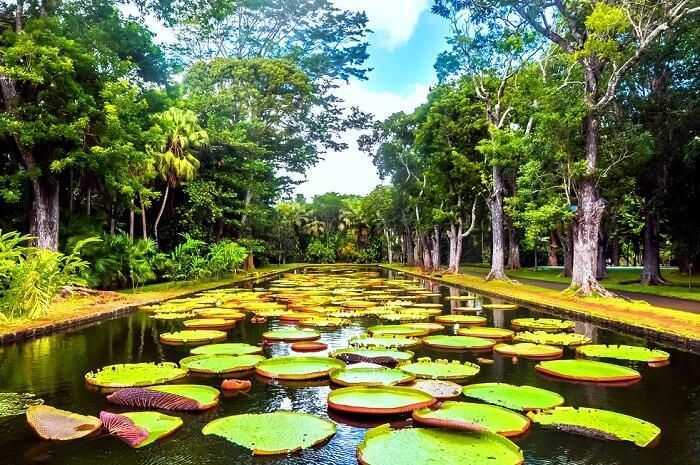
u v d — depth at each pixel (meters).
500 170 25.19
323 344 9.29
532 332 10.62
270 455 4.44
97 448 4.63
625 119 19.92
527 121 24.41
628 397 6.23
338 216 66.56
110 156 16.23
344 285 24.25
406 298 17.84
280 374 7.09
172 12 17.33
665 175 20.36
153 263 21.59
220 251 25.06
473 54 25.16
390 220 50.47
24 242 17.14
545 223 17.05
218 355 8.27
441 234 40.84
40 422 5.16
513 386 6.48
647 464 4.30
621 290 18.89
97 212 22.23
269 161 34.84
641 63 19.80
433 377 7.11
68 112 15.39
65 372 7.36
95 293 16.06
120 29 19.56
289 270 41.41
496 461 4.12
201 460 4.37
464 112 27.52
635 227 32.16
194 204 27.22
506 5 17.53
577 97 16.64
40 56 14.28
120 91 17.14
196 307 14.66
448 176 29.30
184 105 27.34
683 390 6.52
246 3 33.41
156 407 5.74
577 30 16.88
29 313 10.88
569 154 16.41
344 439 4.85
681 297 15.97
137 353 8.64
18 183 15.22
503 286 21.88
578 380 6.95
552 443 4.74
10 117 14.48
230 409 5.79
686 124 19.22
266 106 32.62
